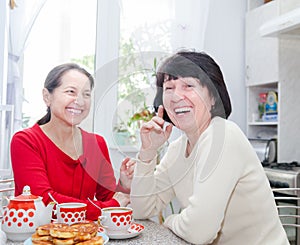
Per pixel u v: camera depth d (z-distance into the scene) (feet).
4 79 7.39
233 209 3.74
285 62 9.09
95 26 8.59
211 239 3.43
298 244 7.47
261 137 10.06
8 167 7.22
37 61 8.04
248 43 10.02
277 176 7.80
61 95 4.07
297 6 8.93
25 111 7.92
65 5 8.32
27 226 3.24
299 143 9.20
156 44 8.80
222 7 10.14
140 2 8.80
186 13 8.99
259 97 10.14
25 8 7.64
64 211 3.46
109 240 3.36
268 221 3.72
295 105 9.19
